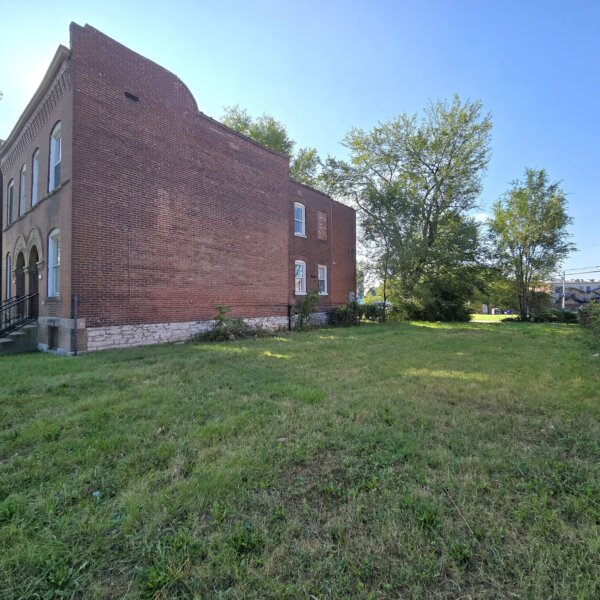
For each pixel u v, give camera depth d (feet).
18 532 6.51
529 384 17.40
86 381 17.62
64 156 29.25
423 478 8.43
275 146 97.45
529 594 5.19
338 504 7.50
